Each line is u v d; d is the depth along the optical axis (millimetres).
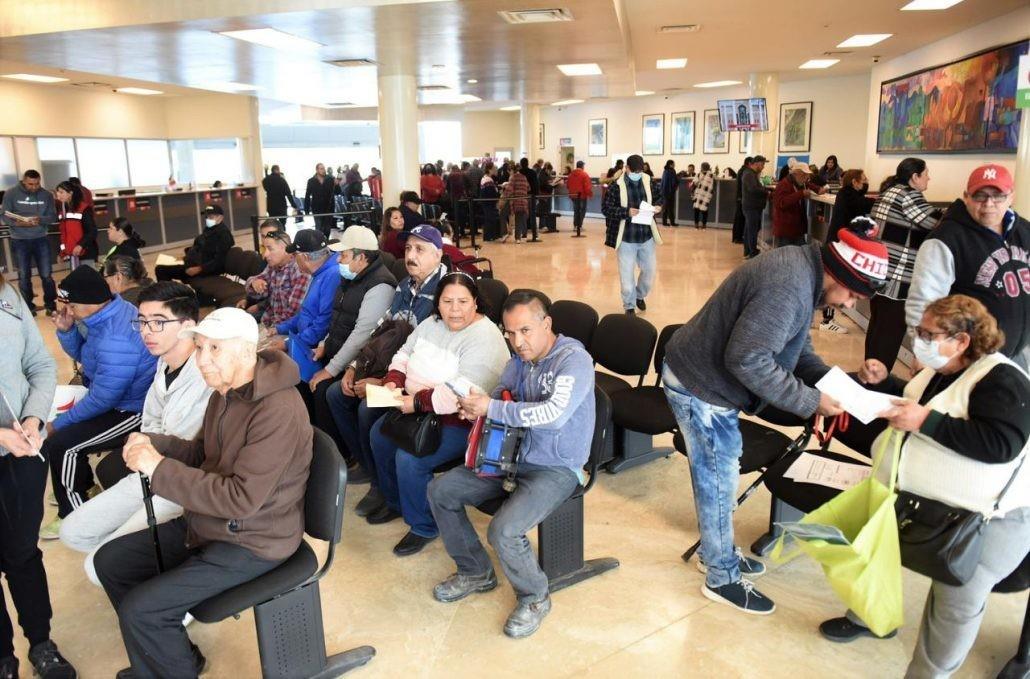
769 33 9133
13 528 2193
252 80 10547
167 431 2576
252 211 17281
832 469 2600
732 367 2197
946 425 1876
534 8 5543
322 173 15133
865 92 15203
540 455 2490
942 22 8391
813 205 9047
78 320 3381
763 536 2918
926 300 2979
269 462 2023
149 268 11234
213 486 1991
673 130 19781
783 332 2156
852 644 2404
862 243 2100
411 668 2334
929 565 1866
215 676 2357
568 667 2322
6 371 2184
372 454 3307
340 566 2938
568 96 14906
